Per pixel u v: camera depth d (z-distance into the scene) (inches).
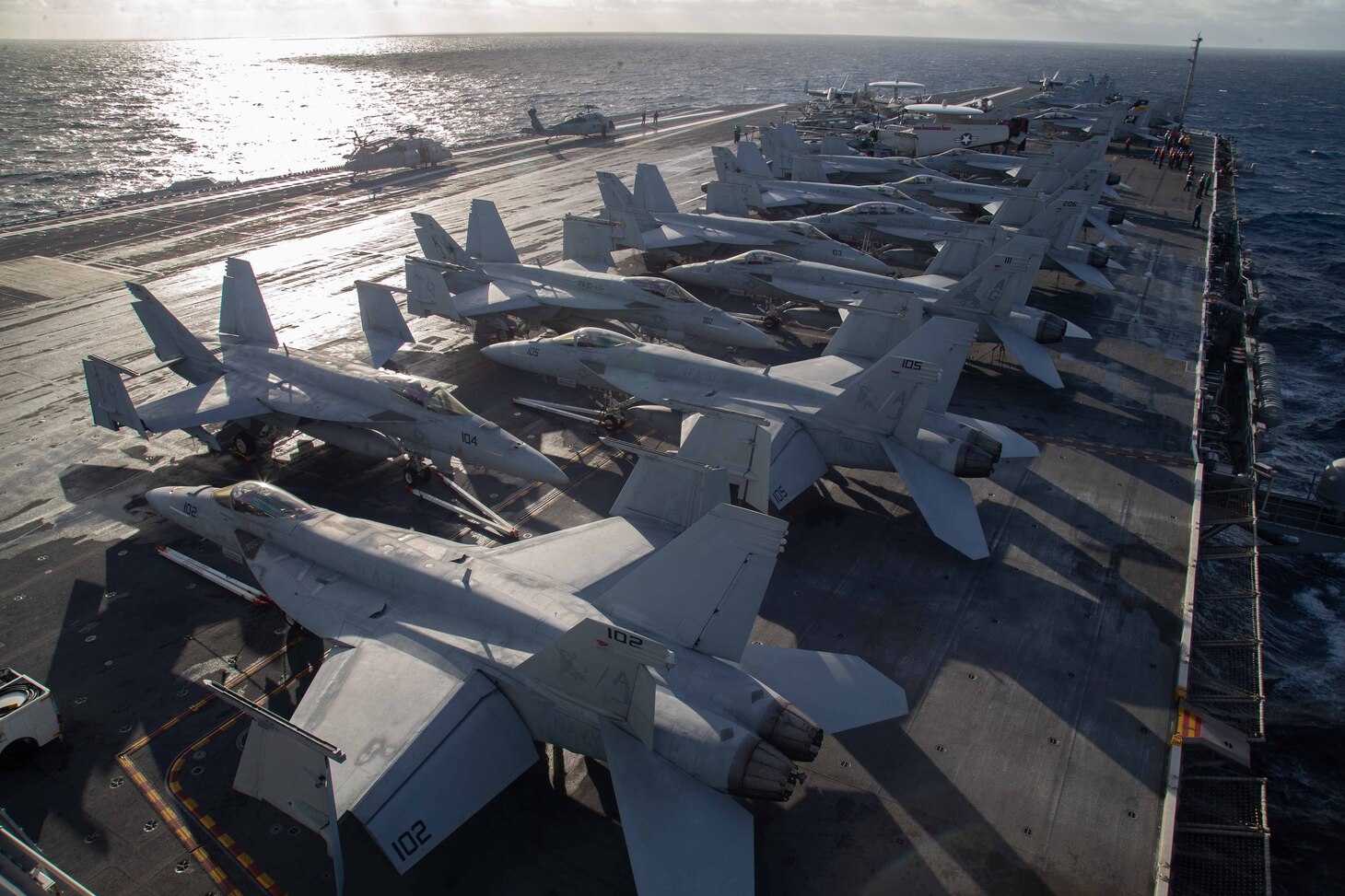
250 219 2509.8
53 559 923.4
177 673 759.7
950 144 3703.3
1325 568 1263.5
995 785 652.1
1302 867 749.3
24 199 3587.6
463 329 1657.2
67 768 658.2
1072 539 986.7
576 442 1213.1
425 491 1072.2
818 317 1670.8
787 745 556.1
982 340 1460.4
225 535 839.7
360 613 709.3
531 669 578.2
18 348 1514.5
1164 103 5511.8
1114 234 2194.9
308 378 1134.4
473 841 608.4
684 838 506.6
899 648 800.9
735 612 594.2
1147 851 600.4
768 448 796.0
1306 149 6077.8
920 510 908.6
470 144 4271.7
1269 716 952.3
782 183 2699.3
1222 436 1391.5
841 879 576.4
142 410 1066.1
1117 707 733.3
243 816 621.9
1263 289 2593.5
